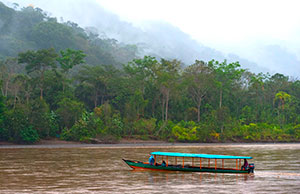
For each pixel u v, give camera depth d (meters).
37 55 92.56
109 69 114.94
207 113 113.19
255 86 126.06
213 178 35.12
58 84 97.62
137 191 28.28
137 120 94.19
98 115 88.12
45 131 77.62
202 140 94.50
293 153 64.94
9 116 73.25
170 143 88.56
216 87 116.88
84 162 46.47
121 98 103.94
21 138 73.81
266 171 40.38
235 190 29.27
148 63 110.31
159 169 39.19
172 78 102.12
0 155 54.16
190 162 49.50
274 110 123.81
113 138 82.69
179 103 111.38
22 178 33.78
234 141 99.44
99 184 31.11
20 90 91.88
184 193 27.73
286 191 29.12
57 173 37.03
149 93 107.06
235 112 121.88
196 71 115.12
